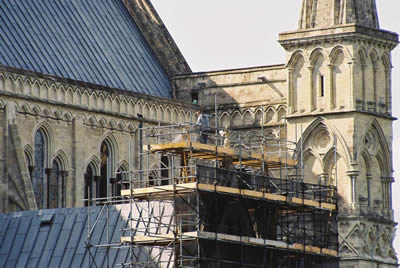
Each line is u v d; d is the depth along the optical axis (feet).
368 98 518.78
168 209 427.33
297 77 524.11
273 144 524.11
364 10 522.88
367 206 514.27
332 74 517.55
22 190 473.26
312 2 524.93
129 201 449.06
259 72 536.01
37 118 484.74
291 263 458.91
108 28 537.65
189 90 545.85
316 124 518.37
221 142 500.74
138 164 517.96
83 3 533.96
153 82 540.11
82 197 499.51
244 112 537.24
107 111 508.53
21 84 479.41
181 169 453.99
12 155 474.90
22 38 495.82
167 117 529.45
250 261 440.04
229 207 435.12
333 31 516.73
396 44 528.22
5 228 449.48
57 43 508.53
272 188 456.86
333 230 474.49
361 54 517.96
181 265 417.08
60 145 493.77
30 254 441.27
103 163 509.76
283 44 524.52
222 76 542.16
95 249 433.89
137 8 555.28
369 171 517.96
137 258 426.51
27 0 509.76
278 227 473.26
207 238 423.23
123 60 533.55
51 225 444.96
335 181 513.86
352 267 507.30
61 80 492.95
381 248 517.55
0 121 472.85
